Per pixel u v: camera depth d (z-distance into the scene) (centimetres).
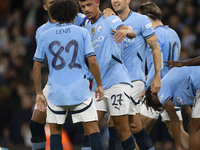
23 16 4538
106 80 1809
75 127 3034
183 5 4144
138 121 1938
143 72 1978
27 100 3238
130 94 1831
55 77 1652
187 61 1897
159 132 2880
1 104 3303
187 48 3725
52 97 1659
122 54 1917
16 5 4769
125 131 1812
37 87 1695
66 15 1675
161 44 2112
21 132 3198
